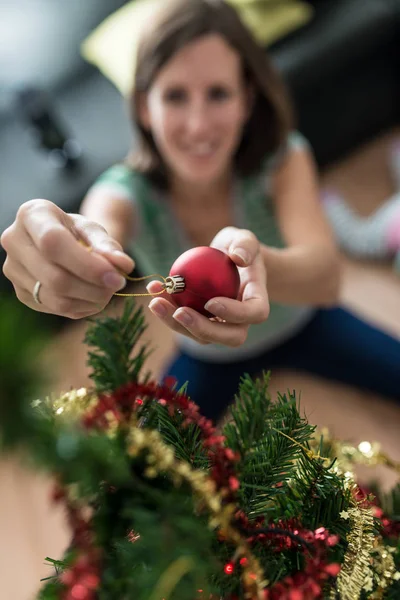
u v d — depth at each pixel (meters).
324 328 1.15
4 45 1.77
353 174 1.84
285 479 0.41
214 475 0.36
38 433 0.26
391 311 1.48
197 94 0.88
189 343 1.10
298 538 0.36
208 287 0.46
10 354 0.25
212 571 0.34
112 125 1.54
